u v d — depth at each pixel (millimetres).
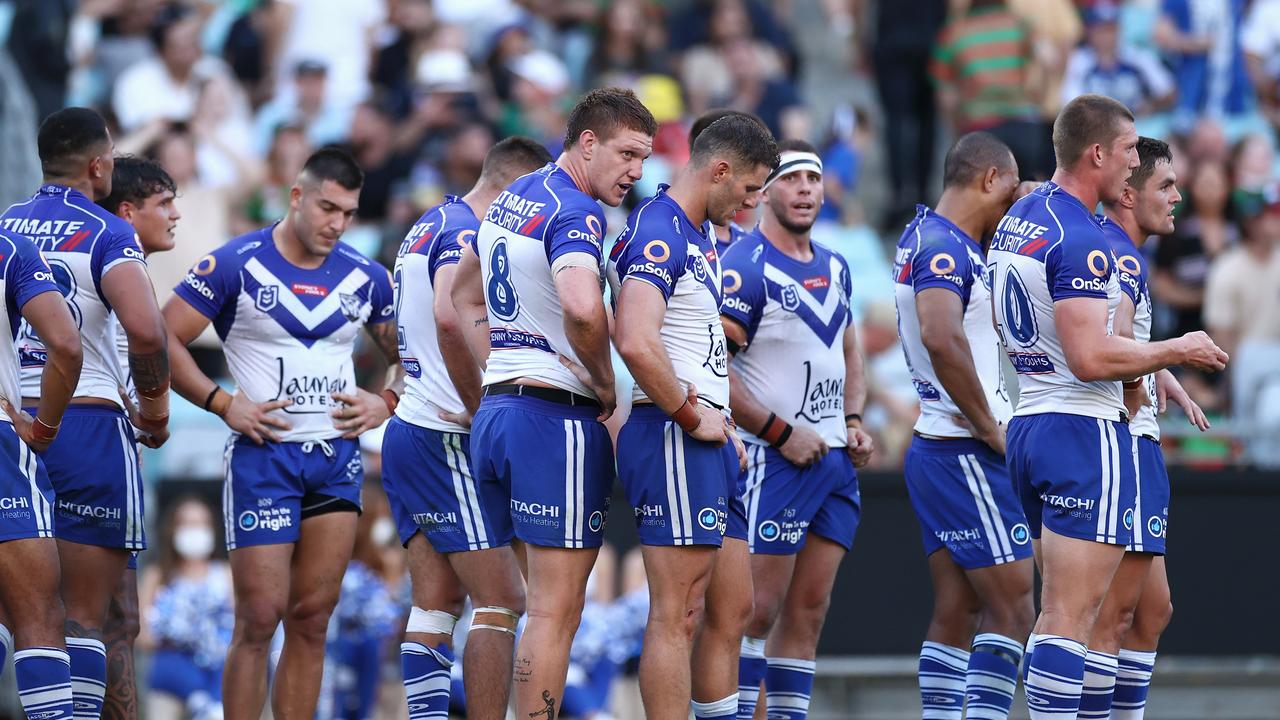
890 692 34031
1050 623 21281
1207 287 39312
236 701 23469
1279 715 34031
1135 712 23328
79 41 50000
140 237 23953
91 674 22453
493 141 43625
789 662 24750
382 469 24625
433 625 24062
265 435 23750
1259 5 48812
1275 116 48250
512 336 20625
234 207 41031
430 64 48281
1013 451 22109
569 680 31625
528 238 20219
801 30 61844
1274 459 35094
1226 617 33906
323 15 49688
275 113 47156
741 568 21438
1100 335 20641
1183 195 41625
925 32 46156
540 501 20188
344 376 24609
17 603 20766
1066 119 21703
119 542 22781
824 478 24578
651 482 20391
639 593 32625
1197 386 37750
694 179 20516
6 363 20859
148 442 23594
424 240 23703
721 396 20828
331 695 31719
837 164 48000
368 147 44125
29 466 20969
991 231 24828
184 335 23719
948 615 24828
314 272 24312
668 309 20422
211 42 52594
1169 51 48156
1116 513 21250
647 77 48281
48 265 21953
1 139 41500
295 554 24172
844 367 25078
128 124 45344
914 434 25203
